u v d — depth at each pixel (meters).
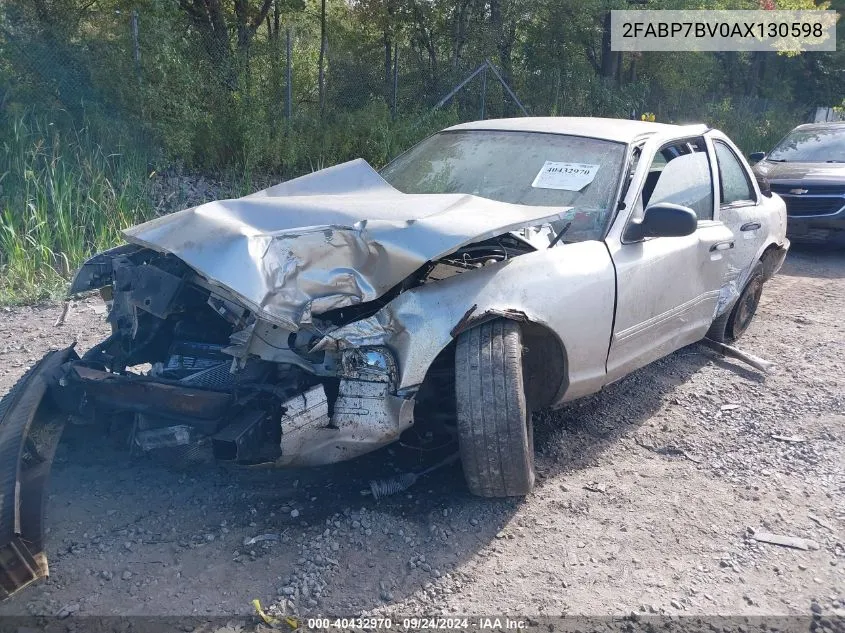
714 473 4.13
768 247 6.22
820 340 6.50
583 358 3.95
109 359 3.76
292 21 15.43
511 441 3.41
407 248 3.26
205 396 3.25
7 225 7.54
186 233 3.33
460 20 15.59
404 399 3.26
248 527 3.39
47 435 3.39
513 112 16.39
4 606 2.84
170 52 10.42
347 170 4.36
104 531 3.32
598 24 18.95
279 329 3.29
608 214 4.30
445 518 3.54
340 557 3.21
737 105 23.25
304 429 3.18
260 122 11.52
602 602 3.04
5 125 9.32
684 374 5.55
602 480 3.99
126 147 9.94
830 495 3.96
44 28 10.06
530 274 3.67
